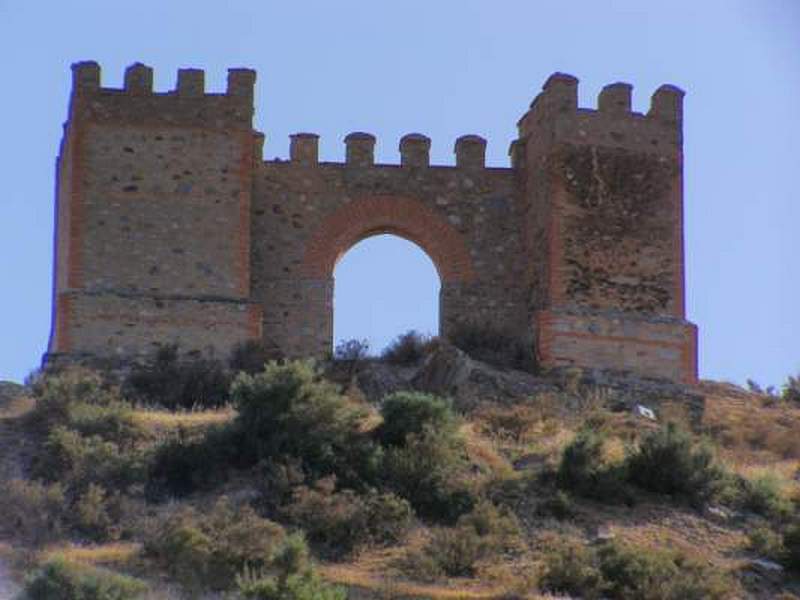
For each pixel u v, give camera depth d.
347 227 190.25
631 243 185.38
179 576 125.50
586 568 129.38
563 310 181.88
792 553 137.75
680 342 183.88
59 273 187.12
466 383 173.50
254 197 189.38
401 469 145.12
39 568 122.12
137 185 182.62
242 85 186.25
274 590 118.19
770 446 173.75
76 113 183.62
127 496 141.25
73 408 155.00
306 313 187.50
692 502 148.25
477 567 132.38
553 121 186.38
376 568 131.75
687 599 126.38
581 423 167.25
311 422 149.12
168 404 168.12
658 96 190.00
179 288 180.75
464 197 192.75
